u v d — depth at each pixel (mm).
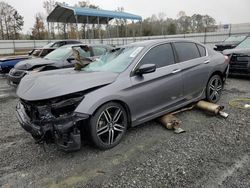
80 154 3105
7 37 53062
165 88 3811
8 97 6660
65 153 3152
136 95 3414
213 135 3523
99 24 25844
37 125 2822
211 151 3043
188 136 3525
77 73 3537
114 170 2707
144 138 3508
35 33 49406
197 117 4297
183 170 2643
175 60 4082
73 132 2799
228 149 3078
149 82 3578
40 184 2518
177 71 3992
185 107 4547
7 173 2738
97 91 3031
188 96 4305
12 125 4312
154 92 3654
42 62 7031
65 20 24734
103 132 3135
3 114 5004
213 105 4324
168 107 3955
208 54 4801
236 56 7488
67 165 2859
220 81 5086
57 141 2822
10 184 2533
